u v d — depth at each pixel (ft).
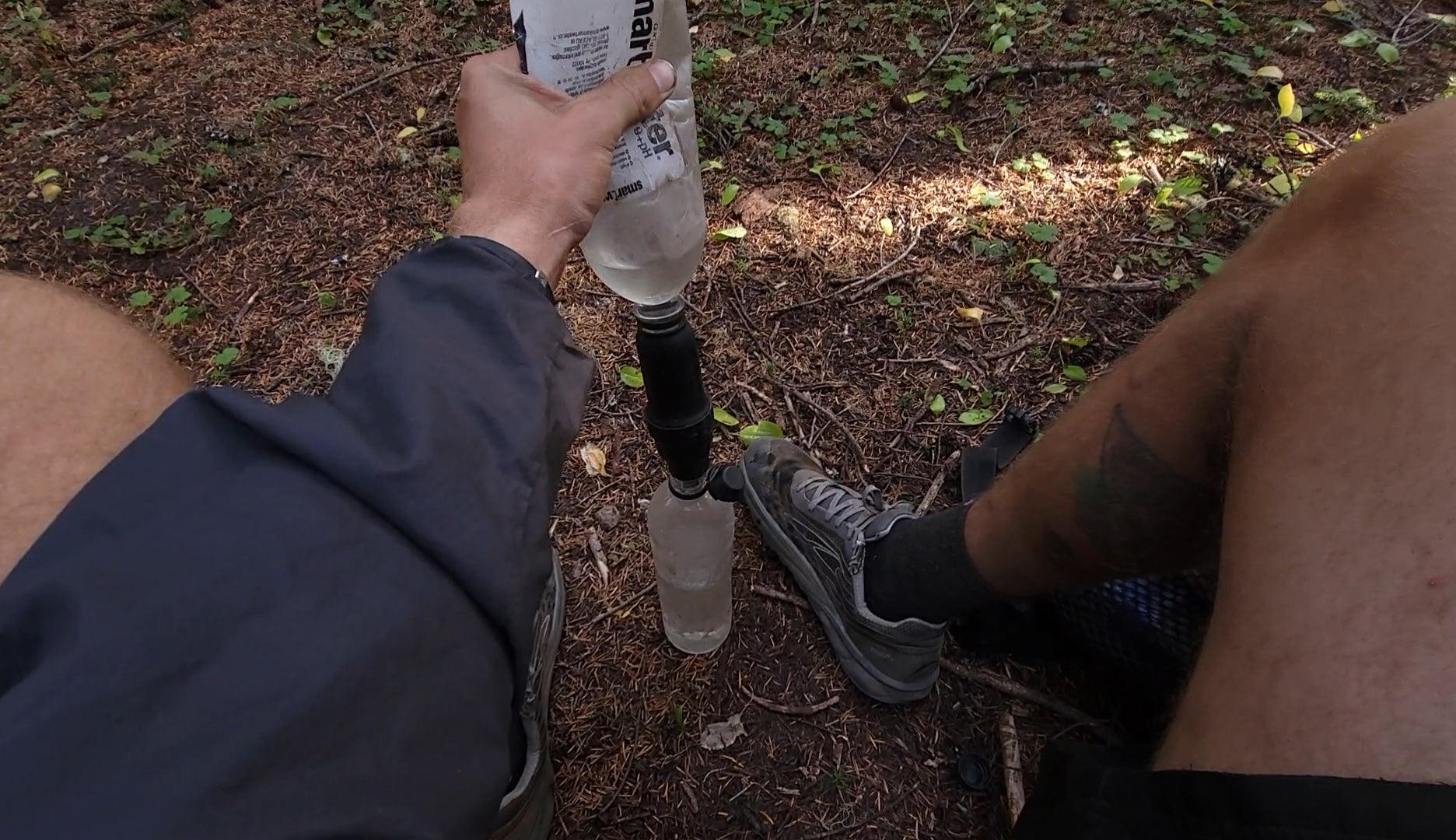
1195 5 10.82
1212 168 8.61
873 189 8.48
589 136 2.66
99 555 1.76
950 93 9.54
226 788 1.59
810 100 9.46
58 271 7.80
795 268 7.77
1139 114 9.27
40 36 10.20
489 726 2.14
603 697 5.36
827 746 5.17
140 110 9.43
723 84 9.61
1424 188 2.72
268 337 7.29
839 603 5.32
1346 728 2.13
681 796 4.98
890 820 4.89
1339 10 10.75
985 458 6.25
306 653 1.75
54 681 1.58
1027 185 8.51
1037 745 5.12
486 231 2.53
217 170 8.64
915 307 7.48
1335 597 2.29
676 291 3.56
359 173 8.73
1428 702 2.03
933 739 5.20
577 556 5.98
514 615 2.17
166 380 2.44
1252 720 2.35
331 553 1.86
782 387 6.91
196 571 1.75
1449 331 2.40
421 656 1.93
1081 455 3.90
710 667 5.49
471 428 2.13
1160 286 7.57
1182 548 3.94
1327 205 3.14
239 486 1.90
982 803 4.95
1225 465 3.37
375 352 2.16
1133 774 2.76
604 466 6.45
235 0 11.23
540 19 2.65
